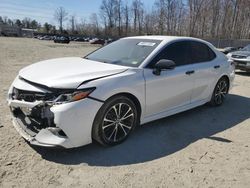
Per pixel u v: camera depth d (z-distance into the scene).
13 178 3.08
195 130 4.71
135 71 4.07
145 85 4.13
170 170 3.41
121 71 3.97
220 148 4.07
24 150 3.68
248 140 4.41
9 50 22.08
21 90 3.62
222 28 72.50
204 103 5.70
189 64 5.07
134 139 4.21
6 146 3.76
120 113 3.92
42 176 3.15
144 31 91.00
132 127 4.14
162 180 3.20
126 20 95.00
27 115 3.61
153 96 4.31
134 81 3.98
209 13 74.12
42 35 91.06
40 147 3.76
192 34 76.38
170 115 4.84
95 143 3.97
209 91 5.71
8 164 3.33
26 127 3.70
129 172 3.32
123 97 3.87
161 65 4.19
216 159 3.74
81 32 106.44
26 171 3.22
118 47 4.96
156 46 4.60
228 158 3.79
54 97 3.38
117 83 3.76
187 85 4.96
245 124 5.13
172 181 3.19
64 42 58.50
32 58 15.92
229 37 71.06
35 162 3.41
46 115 3.39
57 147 3.38
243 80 9.91
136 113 4.16
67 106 3.34
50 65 4.20
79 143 3.52
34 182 3.04
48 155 3.59
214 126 4.96
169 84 4.55
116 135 3.95
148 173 3.32
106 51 4.98
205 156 3.81
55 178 3.13
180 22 81.25
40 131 3.43
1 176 3.10
